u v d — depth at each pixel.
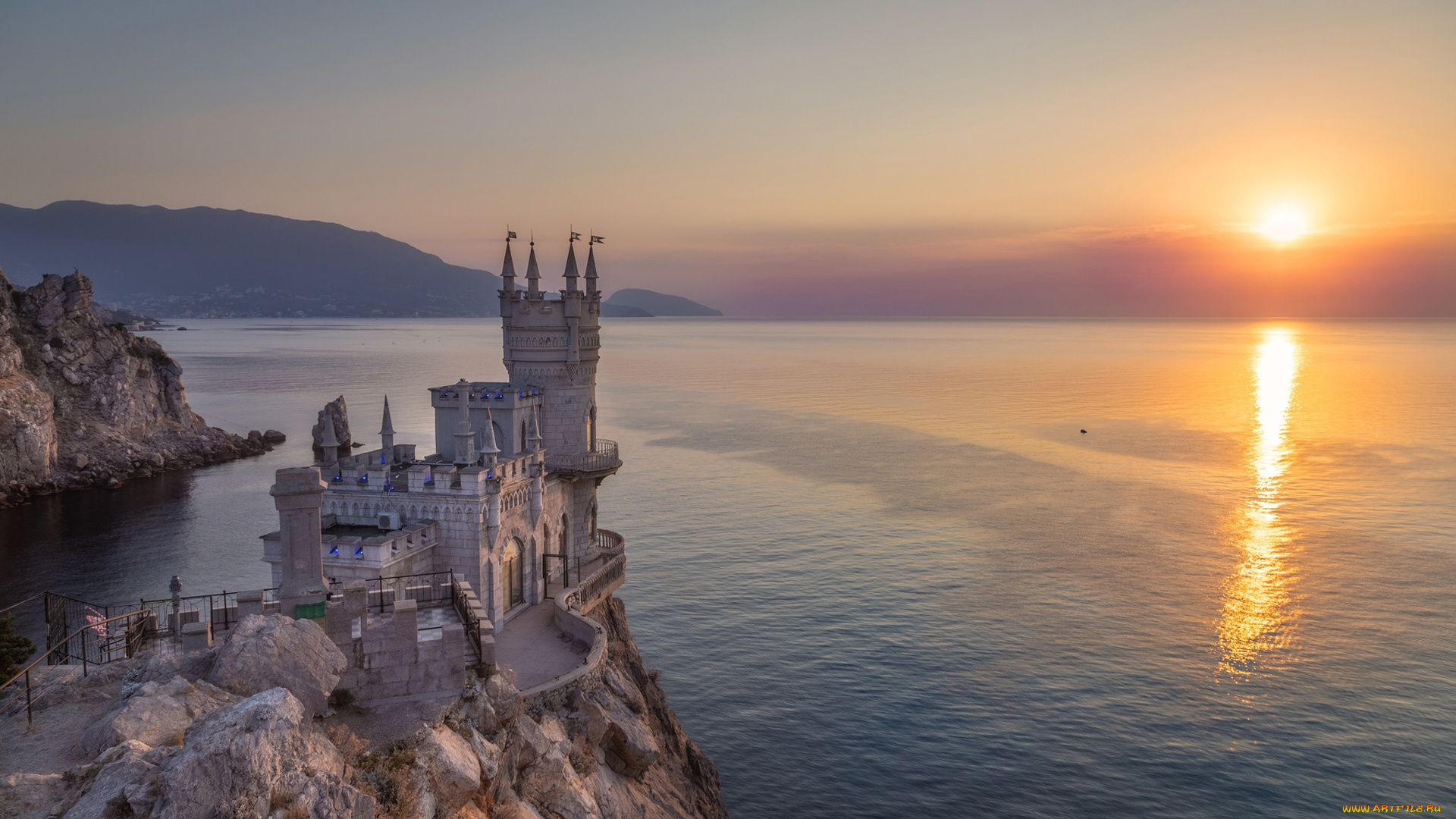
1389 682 69.12
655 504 122.81
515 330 65.19
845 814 54.78
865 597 87.19
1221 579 91.50
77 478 133.62
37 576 91.62
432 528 48.78
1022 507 120.75
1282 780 56.97
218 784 16.64
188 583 90.25
